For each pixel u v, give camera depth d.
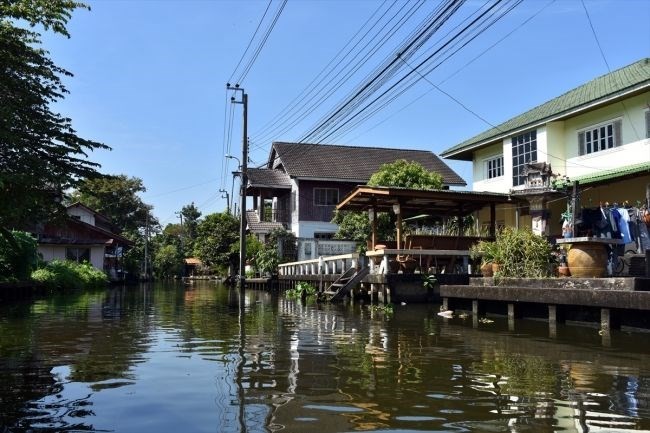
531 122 17.84
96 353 6.78
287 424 3.83
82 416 4.07
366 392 4.69
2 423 3.92
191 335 8.50
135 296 20.52
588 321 8.70
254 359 6.28
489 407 4.22
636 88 14.12
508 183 19.42
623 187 15.09
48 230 32.81
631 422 3.85
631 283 7.68
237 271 41.78
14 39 11.74
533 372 5.47
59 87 12.67
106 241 34.00
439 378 5.21
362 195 15.67
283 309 13.80
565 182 14.12
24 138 11.86
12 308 14.13
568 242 9.07
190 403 4.39
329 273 18.81
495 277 10.49
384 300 14.14
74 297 19.55
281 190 35.31
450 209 18.14
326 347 7.14
